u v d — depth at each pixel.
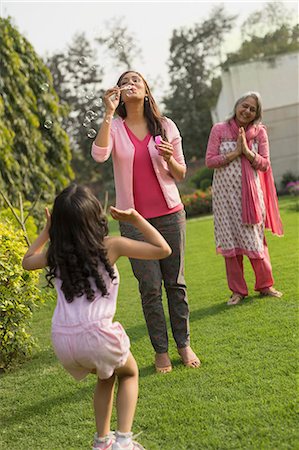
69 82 32.81
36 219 9.41
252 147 4.75
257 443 2.44
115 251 2.43
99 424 2.48
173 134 3.57
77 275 2.33
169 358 3.59
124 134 3.50
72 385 3.49
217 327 4.16
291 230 8.19
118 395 2.43
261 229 4.77
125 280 6.82
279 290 4.91
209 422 2.71
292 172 16.30
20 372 3.91
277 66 16.33
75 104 31.70
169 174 3.51
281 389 2.95
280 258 6.27
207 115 31.83
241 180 4.68
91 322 2.28
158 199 3.47
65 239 2.36
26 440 2.85
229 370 3.31
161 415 2.87
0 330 3.87
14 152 9.33
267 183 4.88
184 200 14.20
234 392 3.00
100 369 2.32
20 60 9.65
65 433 2.86
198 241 8.93
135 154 3.45
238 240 4.73
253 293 5.00
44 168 10.09
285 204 11.98
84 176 30.86
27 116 9.57
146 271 3.43
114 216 2.46
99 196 26.98
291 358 3.34
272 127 16.33
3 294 3.89
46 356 4.20
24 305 4.02
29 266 2.57
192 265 6.88
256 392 2.96
